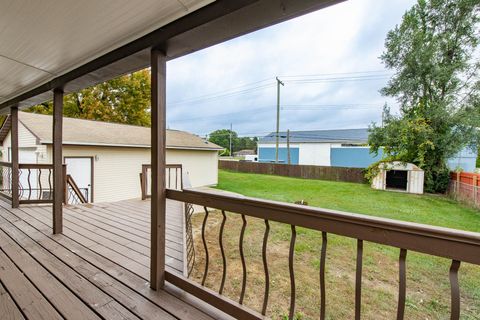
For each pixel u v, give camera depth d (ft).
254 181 47.11
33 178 24.91
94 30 6.26
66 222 12.60
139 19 5.65
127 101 47.44
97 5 5.26
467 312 7.89
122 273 7.24
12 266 7.64
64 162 25.59
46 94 11.35
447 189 32.19
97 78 8.90
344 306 8.04
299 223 4.39
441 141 31.99
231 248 13.09
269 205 4.70
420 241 3.30
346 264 11.30
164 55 6.38
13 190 14.79
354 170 45.70
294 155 79.71
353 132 85.20
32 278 6.91
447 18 31.24
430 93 33.19
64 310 5.52
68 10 5.49
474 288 9.31
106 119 45.68
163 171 6.48
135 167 32.14
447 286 9.50
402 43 33.60
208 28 5.21
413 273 10.53
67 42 6.95
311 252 12.62
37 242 9.68
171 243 10.02
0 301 5.85
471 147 31.40
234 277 9.92
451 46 31.22
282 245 13.57
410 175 34.17
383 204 25.44
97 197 28.07
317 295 8.68
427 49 31.81
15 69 9.09
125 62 7.30
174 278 6.26
